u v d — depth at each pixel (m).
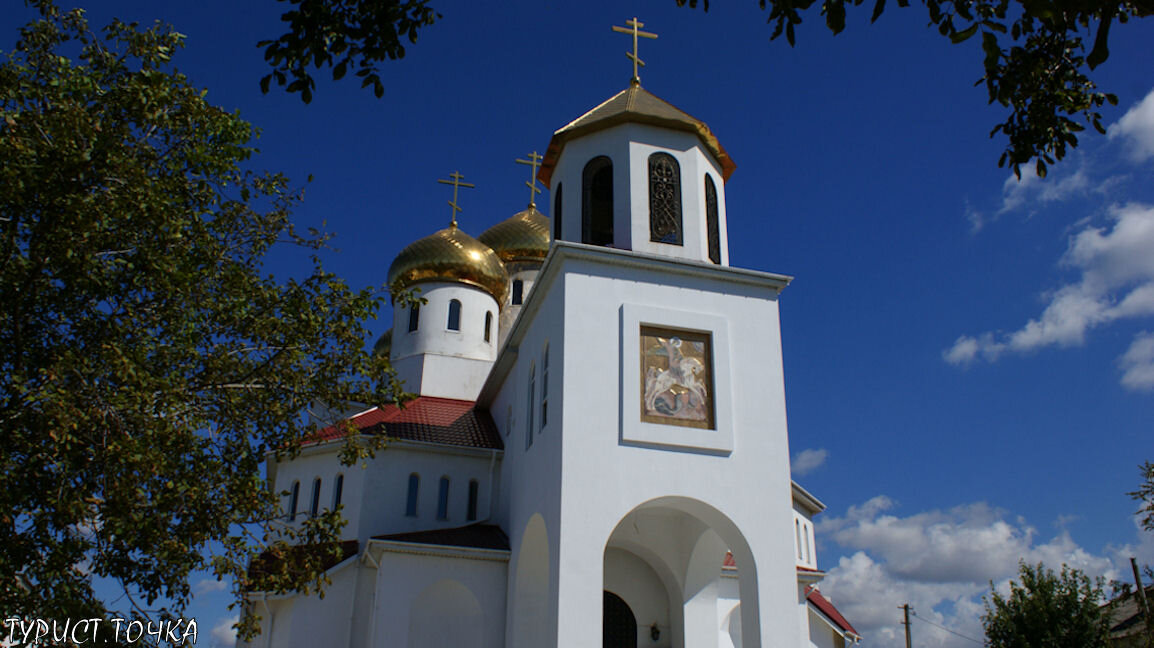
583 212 20.53
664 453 17.30
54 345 12.57
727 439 17.67
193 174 13.30
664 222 20.05
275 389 14.05
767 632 16.36
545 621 19.55
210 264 13.45
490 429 26.66
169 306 13.16
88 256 11.48
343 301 14.42
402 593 20.23
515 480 21.22
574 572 15.97
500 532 22.77
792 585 16.86
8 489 10.64
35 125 11.25
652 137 20.75
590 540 16.25
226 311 13.55
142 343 12.44
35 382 11.71
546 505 17.47
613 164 20.58
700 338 18.66
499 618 20.34
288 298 14.02
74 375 11.24
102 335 12.59
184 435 11.81
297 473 26.14
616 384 17.67
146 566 12.31
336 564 22.22
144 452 10.97
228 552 12.65
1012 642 25.53
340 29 8.20
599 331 18.02
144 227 12.16
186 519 12.39
